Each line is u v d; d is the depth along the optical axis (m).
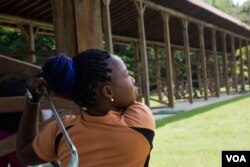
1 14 12.72
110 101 1.70
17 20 13.44
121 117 1.67
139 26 14.61
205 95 22.36
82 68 1.68
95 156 1.61
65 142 1.67
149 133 1.65
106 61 1.69
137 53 21.39
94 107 1.70
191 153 8.10
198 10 19.33
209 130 11.07
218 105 19.03
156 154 8.09
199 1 18.64
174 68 25.58
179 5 17.48
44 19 14.45
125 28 18.86
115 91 1.68
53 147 1.75
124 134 1.62
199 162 7.32
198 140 9.58
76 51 5.56
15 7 12.48
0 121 3.84
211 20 22.47
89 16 5.51
